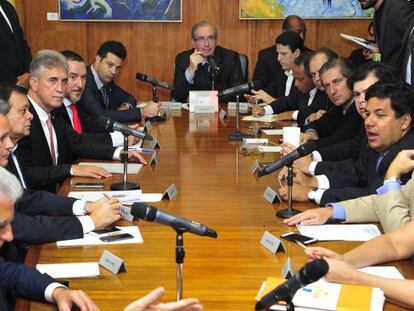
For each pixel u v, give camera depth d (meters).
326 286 1.95
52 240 2.47
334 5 7.32
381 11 4.54
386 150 3.01
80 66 4.75
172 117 5.64
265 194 3.06
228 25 7.45
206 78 6.46
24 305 1.99
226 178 3.47
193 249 2.38
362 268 2.19
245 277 2.12
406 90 2.94
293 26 6.74
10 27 5.39
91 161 4.02
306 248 2.21
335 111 4.78
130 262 2.26
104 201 2.66
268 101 6.37
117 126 3.30
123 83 7.54
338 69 4.34
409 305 1.92
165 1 7.38
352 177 3.41
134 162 3.89
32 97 3.92
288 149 3.81
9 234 1.97
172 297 1.97
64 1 7.30
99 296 1.98
